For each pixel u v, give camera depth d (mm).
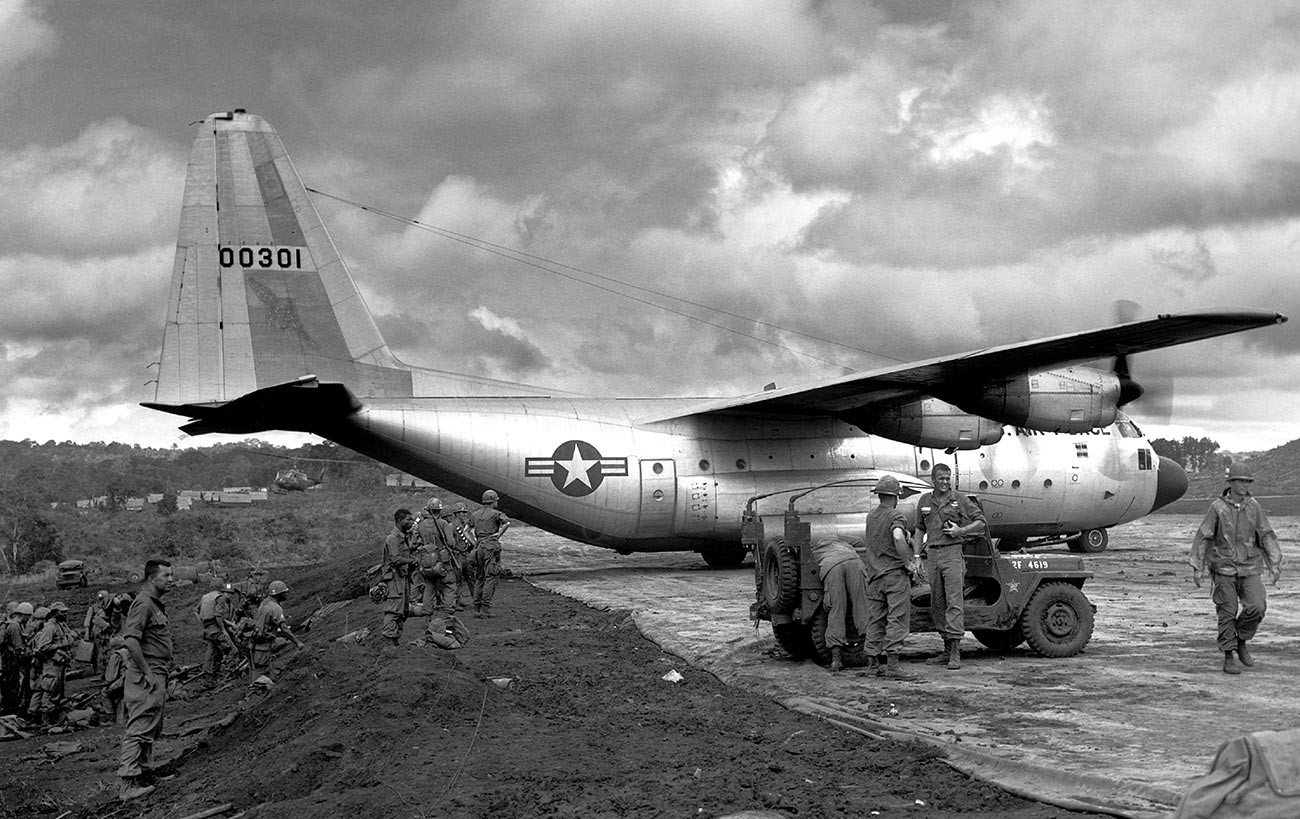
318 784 9391
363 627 19406
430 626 15656
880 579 12227
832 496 23594
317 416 23484
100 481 125500
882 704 10578
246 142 24125
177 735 14656
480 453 23875
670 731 9984
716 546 26266
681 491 24844
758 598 14117
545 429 24406
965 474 26344
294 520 72250
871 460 26266
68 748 14977
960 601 12508
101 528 66250
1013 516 26938
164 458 162375
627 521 24797
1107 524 28141
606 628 16984
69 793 12164
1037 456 26938
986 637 13711
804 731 9688
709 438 25422
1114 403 22812
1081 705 10281
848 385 22594
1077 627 13234
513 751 9352
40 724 17766
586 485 24375
